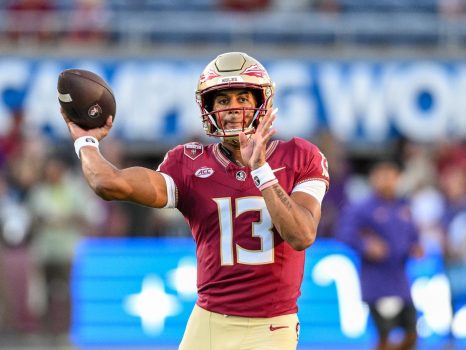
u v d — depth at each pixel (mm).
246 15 49969
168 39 49344
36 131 46406
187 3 51156
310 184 16141
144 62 47125
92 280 37781
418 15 51688
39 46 47688
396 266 31547
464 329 36625
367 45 49562
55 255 37750
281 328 16031
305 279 36750
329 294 36688
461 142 46719
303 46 49250
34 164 41500
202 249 16375
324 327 36531
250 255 15992
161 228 41719
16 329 38875
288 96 47281
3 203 39406
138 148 46875
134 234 41906
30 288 39000
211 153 16422
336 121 47125
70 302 37656
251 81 15906
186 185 16234
